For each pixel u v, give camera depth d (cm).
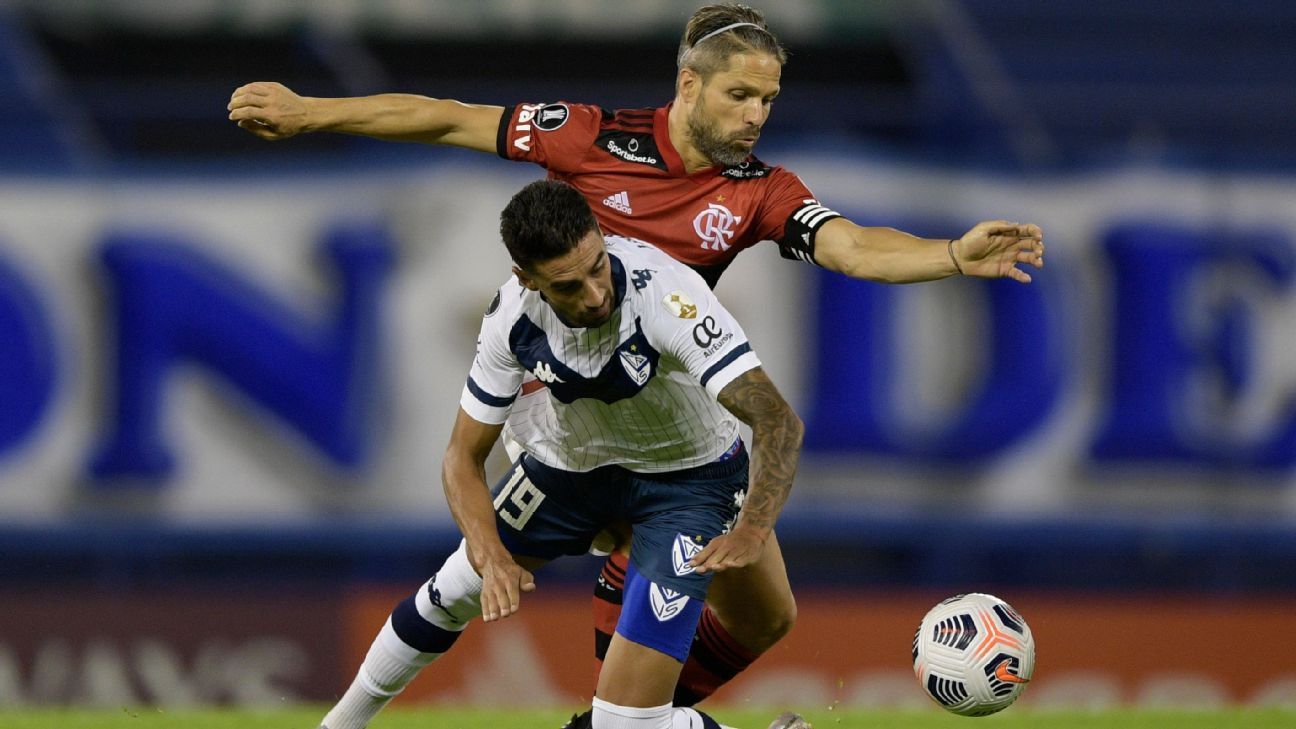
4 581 4144
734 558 1363
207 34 5109
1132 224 4031
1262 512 4012
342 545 3838
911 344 3975
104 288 3828
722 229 1631
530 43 5278
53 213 3828
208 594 3541
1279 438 4022
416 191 3906
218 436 3825
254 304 3859
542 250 1355
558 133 1667
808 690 3541
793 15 5134
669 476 1584
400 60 5247
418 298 3891
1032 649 1658
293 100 1653
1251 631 3728
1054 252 4016
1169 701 3666
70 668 3456
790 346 3941
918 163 4009
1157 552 4275
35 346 3794
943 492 3966
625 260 1474
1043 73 4972
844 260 1568
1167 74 5009
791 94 5022
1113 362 4009
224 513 3809
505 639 3478
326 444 3844
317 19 5109
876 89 5178
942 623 1661
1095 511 3984
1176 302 4019
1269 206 4059
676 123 1636
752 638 1709
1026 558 4300
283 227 3884
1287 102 4919
